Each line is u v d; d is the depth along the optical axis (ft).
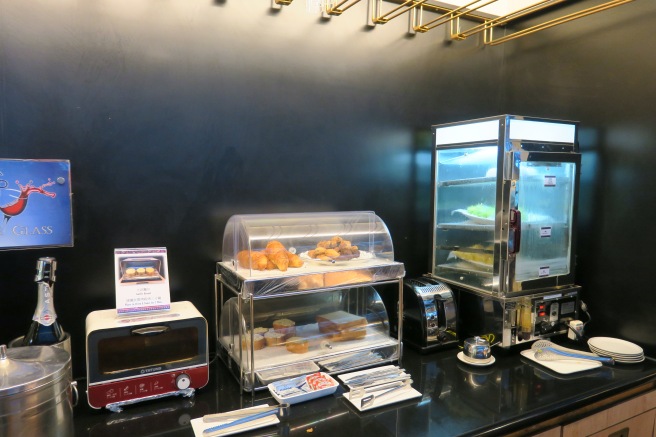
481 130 5.40
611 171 5.63
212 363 4.98
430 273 6.33
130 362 3.90
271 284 4.18
